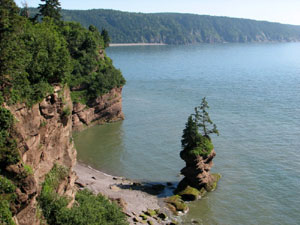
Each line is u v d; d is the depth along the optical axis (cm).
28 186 3419
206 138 7375
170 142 9731
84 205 4853
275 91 16300
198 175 6969
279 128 10594
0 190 3189
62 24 12112
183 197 6831
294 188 7038
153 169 8206
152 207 6475
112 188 7006
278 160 8300
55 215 4147
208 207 6538
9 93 3659
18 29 4025
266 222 6028
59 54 4722
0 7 3622
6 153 3300
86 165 8462
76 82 11162
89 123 11494
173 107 13625
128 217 5869
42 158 4291
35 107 4047
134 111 13212
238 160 8375
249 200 6712
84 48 12206
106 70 12069
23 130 3684
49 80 4444
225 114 12306
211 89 17138
